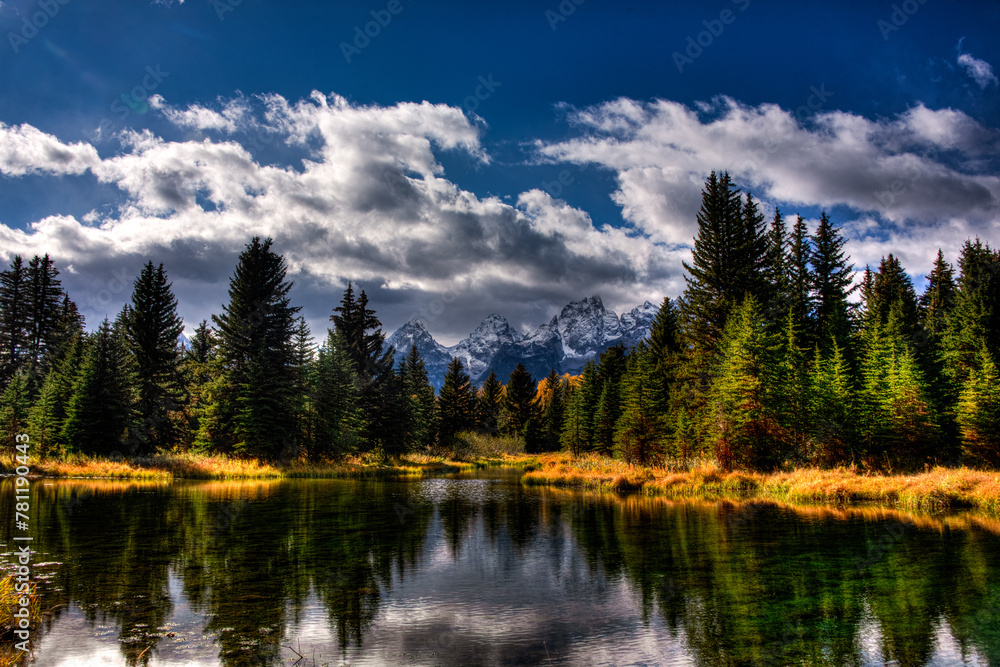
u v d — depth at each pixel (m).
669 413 43.56
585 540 15.49
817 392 35.84
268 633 8.20
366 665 7.05
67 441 39.25
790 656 7.34
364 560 13.00
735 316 39.00
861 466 32.50
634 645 7.75
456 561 12.96
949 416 37.38
